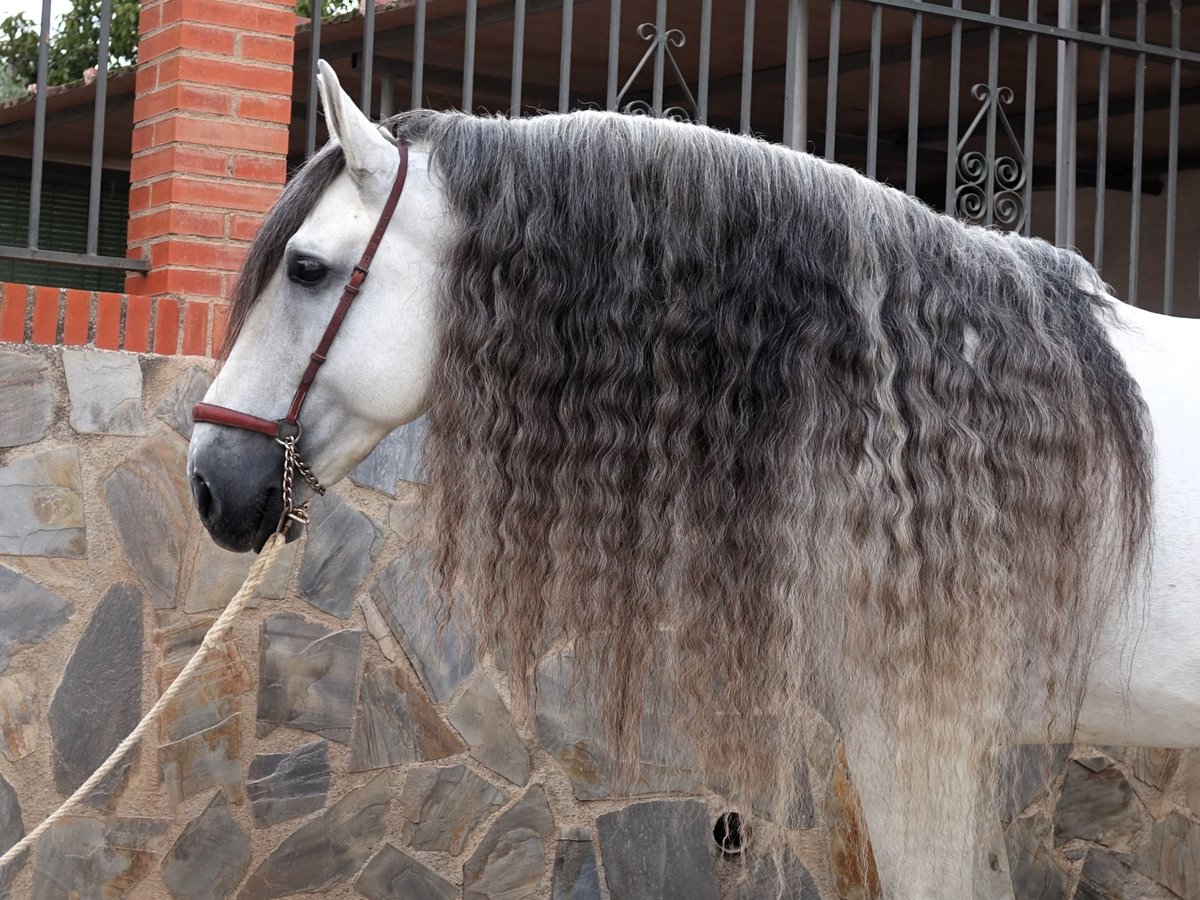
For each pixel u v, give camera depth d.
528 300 2.04
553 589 2.03
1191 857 3.84
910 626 1.96
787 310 2.04
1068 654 2.06
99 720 3.05
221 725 3.16
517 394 2.03
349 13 5.23
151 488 3.11
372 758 3.27
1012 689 2.04
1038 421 2.02
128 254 3.53
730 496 2.01
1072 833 3.75
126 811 3.08
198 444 2.17
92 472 3.06
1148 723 2.19
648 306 2.04
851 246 2.07
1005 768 2.36
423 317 2.13
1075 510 2.02
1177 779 3.84
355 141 2.12
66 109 6.52
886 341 2.03
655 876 3.45
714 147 2.11
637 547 2.02
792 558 1.97
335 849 3.24
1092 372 2.10
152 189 3.40
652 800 3.46
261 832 3.18
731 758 2.07
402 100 6.76
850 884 3.52
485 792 3.35
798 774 2.13
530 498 2.02
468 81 3.47
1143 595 2.09
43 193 7.61
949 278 2.10
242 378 2.17
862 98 6.77
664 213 2.06
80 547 3.05
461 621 2.27
